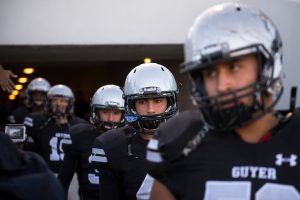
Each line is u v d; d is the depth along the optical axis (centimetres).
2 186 140
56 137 503
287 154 140
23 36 498
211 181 143
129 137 264
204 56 139
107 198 264
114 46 521
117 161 260
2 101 1248
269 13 348
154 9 509
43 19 500
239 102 138
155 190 156
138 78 252
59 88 509
